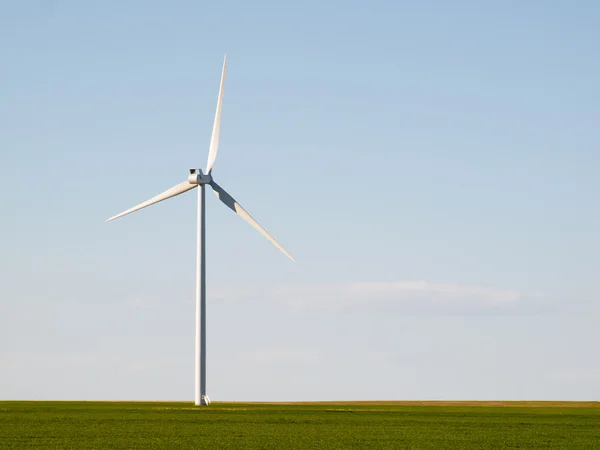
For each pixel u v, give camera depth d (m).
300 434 51.47
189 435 50.38
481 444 47.47
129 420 60.28
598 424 60.31
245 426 56.22
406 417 66.44
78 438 48.59
